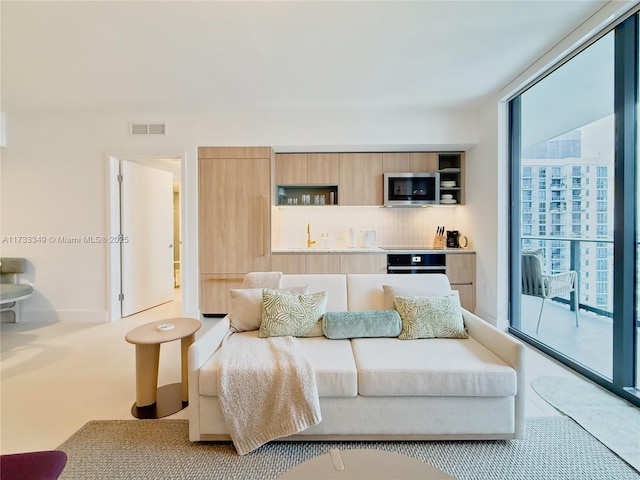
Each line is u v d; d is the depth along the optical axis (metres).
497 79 3.13
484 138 3.78
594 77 2.49
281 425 1.63
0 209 4.02
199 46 2.51
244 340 2.08
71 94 3.39
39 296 4.04
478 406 1.70
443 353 1.88
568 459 1.60
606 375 2.37
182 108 3.85
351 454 1.14
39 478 1.04
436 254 4.05
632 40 2.09
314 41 2.46
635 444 1.69
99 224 4.03
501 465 1.57
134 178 4.35
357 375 1.70
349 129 3.96
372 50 2.59
